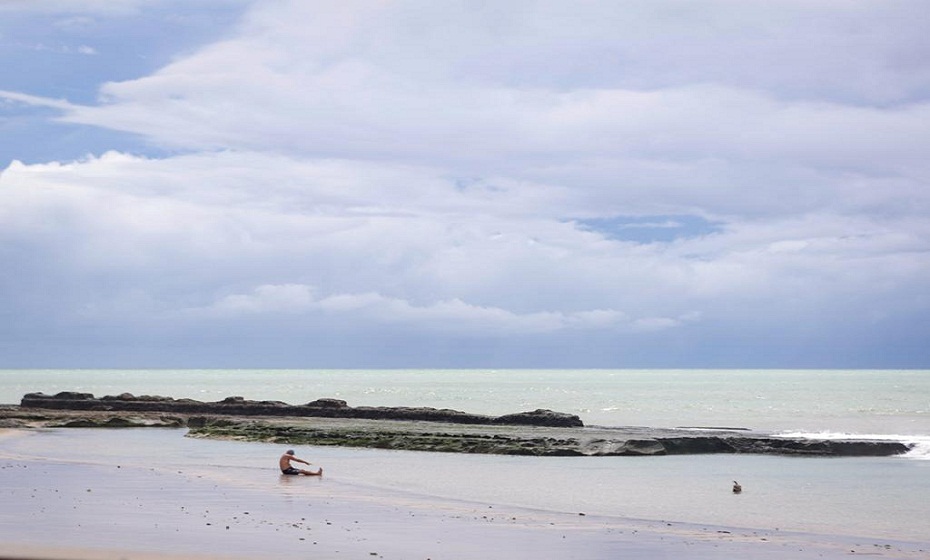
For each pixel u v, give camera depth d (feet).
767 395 578.25
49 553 56.80
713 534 82.64
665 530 84.53
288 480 120.47
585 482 124.36
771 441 169.27
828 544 78.38
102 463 137.18
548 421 225.97
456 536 78.13
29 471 122.11
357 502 99.55
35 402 294.25
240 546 68.39
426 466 143.64
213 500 97.04
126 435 205.87
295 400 506.89
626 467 144.46
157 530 74.59
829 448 165.48
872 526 90.33
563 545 74.90
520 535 79.41
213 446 176.55
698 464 149.38
